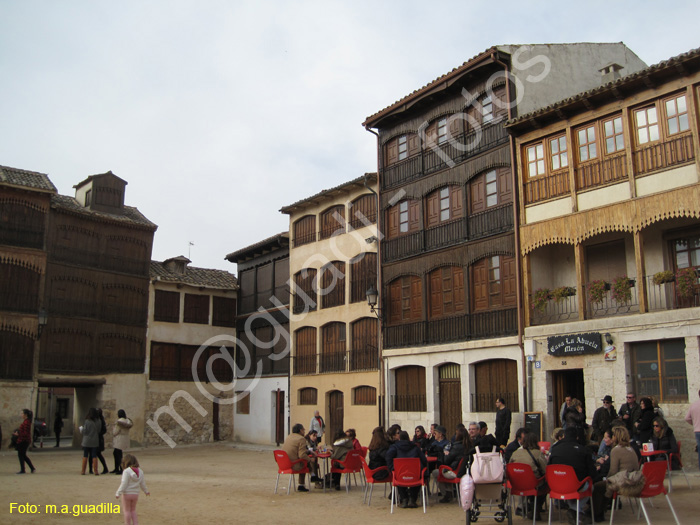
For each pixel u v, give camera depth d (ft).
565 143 66.18
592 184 63.00
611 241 65.67
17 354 96.68
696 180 55.26
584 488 33.24
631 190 59.41
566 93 75.92
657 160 58.23
